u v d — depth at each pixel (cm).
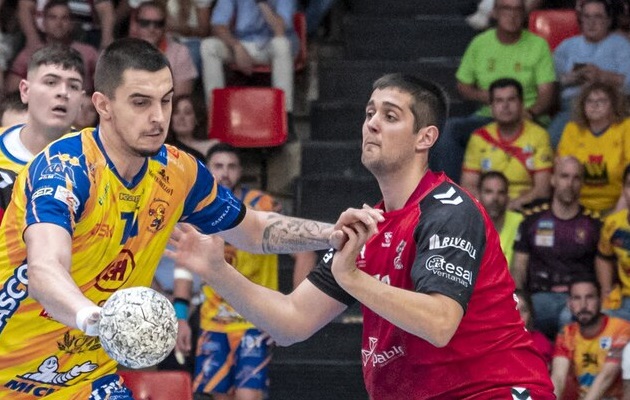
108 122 1027
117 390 1152
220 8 2480
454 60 2600
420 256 1033
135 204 1056
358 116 2516
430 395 1076
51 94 1331
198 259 1089
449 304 994
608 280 2028
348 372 2077
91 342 1116
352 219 966
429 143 1083
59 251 948
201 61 2503
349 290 977
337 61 2600
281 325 1127
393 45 2683
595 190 2200
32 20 2467
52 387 1129
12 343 1089
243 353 1905
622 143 2189
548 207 2069
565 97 2398
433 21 2683
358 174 2417
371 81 2575
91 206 1020
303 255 1977
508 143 2225
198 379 1928
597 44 2422
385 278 1079
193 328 2000
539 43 2406
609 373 1870
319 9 2705
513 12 2381
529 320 1955
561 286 2041
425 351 1065
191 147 2256
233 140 2391
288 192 2433
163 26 2403
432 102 1083
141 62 1009
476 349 1059
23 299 1068
